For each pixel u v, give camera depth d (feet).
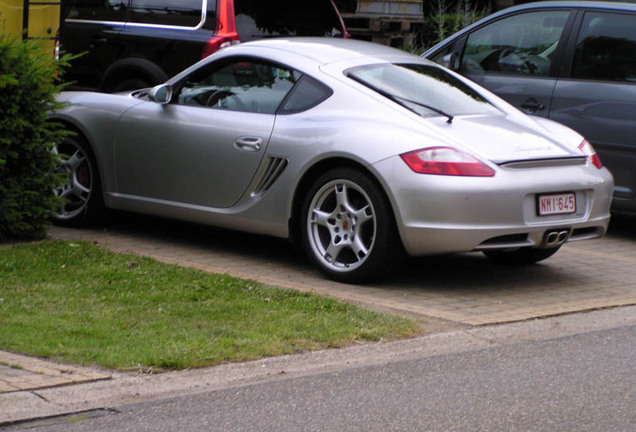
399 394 16.99
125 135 28.53
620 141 31.14
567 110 32.24
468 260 28.27
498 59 34.42
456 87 27.12
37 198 27.27
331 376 17.88
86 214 29.89
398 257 24.30
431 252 23.53
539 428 15.49
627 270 27.53
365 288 24.45
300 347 19.27
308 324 20.62
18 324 19.58
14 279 23.08
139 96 29.22
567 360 19.11
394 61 27.20
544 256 27.09
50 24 49.34
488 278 26.09
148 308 21.33
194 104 27.76
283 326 20.42
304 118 25.49
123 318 20.48
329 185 24.66
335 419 15.78
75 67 39.14
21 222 27.02
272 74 26.76
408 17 57.26
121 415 15.71
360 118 24.72
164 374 17.54
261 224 26.16
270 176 25.85
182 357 18.06
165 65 36.91
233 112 26.84
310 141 24.91
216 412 15.98
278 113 26.08
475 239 23.21
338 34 40.63
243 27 36.70
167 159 27.71
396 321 21.17
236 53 27.50
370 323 20.90
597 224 25.27
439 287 24.89
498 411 16.22
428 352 19.48
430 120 24.47
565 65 32.68
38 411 15.66
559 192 24.31
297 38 28.58
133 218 32.32
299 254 28.07
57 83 38.96
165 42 36.86
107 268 24.40
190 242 29.14
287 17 38.42
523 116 26.89
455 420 15.80
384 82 25.84
